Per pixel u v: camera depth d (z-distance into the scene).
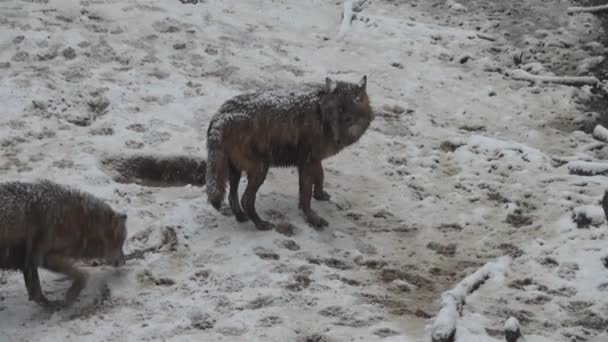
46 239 10.95
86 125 16.48
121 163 15.16
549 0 25.44
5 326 10.71
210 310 11.06
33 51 18.69
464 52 21.92
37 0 21.22
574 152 17.25
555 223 14.11
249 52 20.03
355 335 10.48
